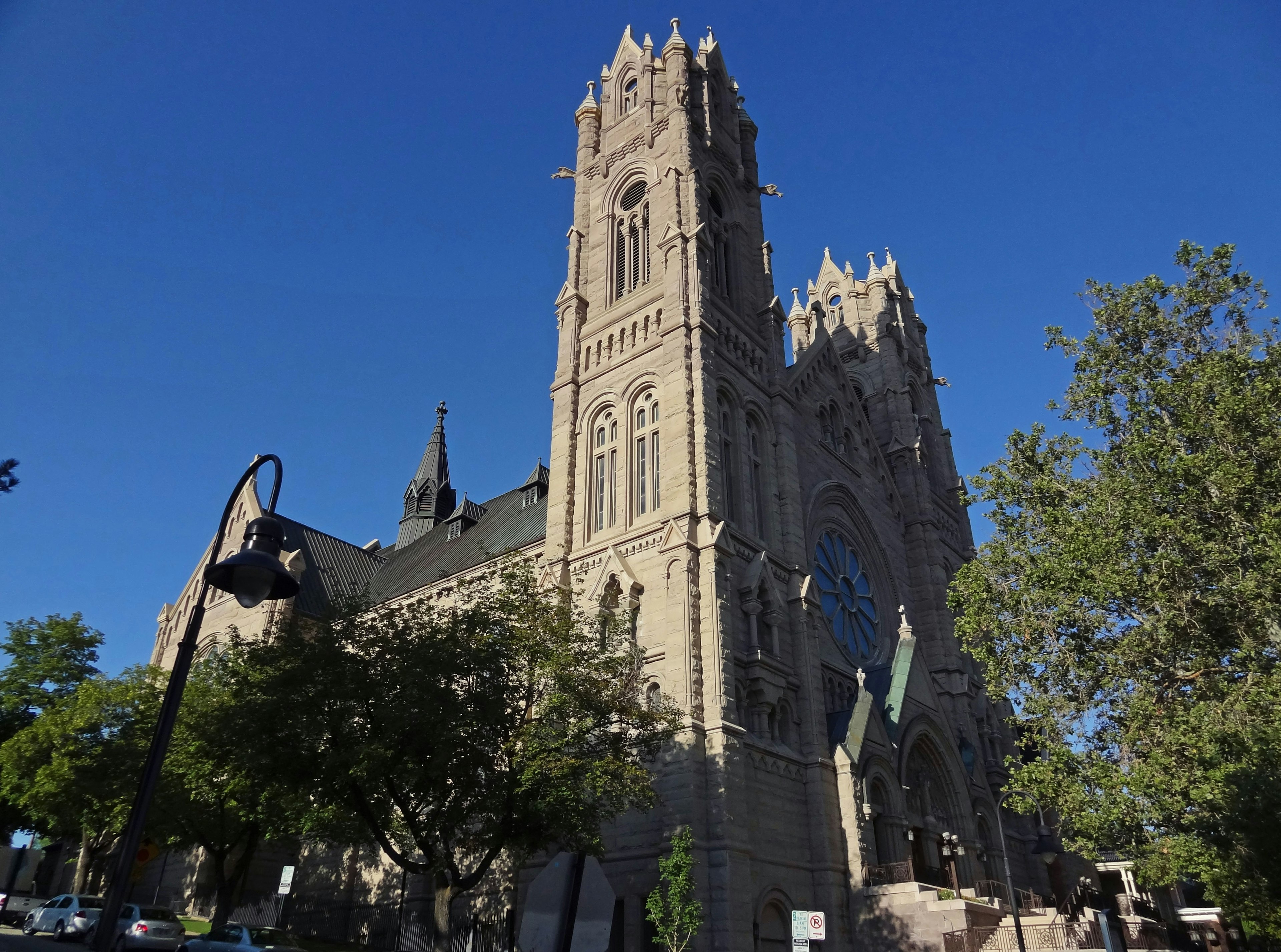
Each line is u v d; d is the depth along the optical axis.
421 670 25.34
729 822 29.98
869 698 38.34
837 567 47.44
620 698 27.56
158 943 29.61
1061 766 27.98
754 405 43.66
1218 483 26.45
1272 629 25.75
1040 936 31.73
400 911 36.50
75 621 50.72
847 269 70.88
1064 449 32.09
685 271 42.59
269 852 46.16
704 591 34.84
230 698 30.47
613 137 51.91
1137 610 28.52
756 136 56.34
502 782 25.12
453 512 69.69
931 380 70.50
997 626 30.69
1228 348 29.45
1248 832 21.81
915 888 32.22
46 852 56.62
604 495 40.56
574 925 11.96
